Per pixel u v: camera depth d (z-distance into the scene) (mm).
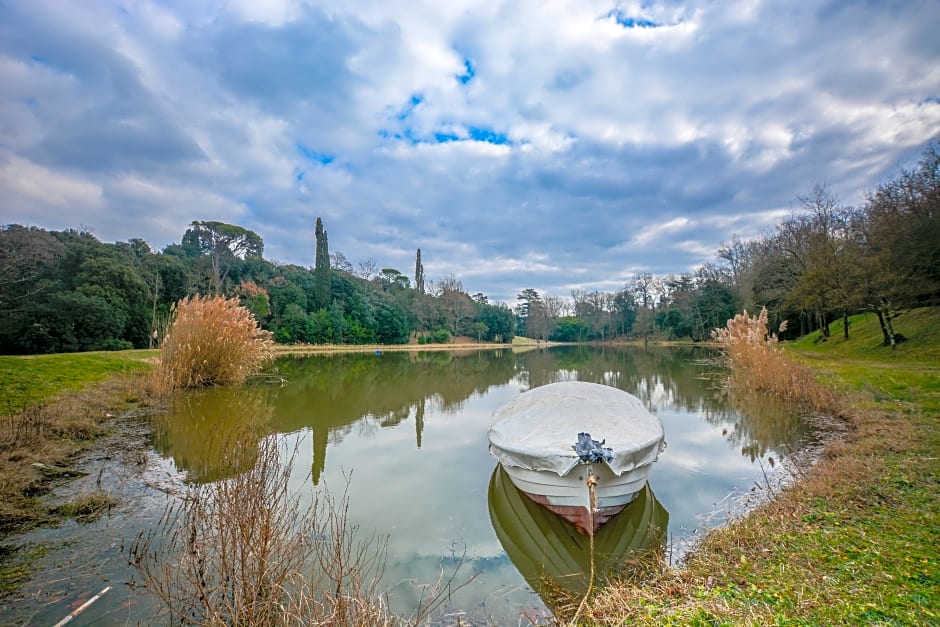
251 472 3678
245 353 14148
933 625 2412
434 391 14805
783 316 30547
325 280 47219
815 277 21609
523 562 4125
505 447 5219
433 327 59156
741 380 13258
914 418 7902
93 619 3109
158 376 11797
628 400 6398
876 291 17562
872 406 9070
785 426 8773
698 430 8867
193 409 10359
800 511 4387
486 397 13609
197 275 37969
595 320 68375
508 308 73875
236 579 2992
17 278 25188
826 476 5305
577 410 5617
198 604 3160
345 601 2779
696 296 46750
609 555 4176
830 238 23406
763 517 4434
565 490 4590
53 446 6750
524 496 5117
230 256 51125
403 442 8250
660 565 3885
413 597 3559
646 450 4863
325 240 47625
